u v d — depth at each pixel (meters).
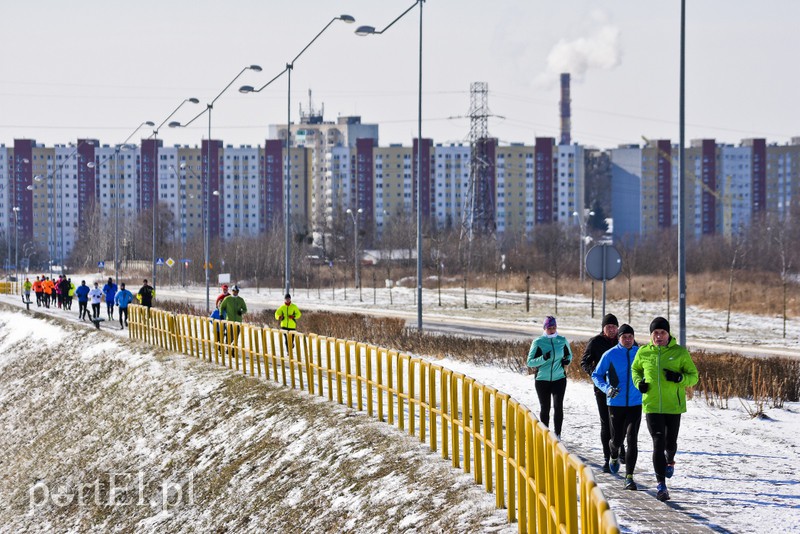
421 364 29.73
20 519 46.44
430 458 27.61
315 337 41.28
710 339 70.88
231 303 54.94
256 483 34.22
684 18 41.84
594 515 13.98
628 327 22.78
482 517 21.31
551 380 27.48
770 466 24.89
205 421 45.00
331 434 34.28
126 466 45.56
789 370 41.53
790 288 126.69
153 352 64.31
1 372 82.81
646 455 26.42
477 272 191.50
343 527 25.86
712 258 196.75
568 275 175.25
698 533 18.41
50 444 56.84
